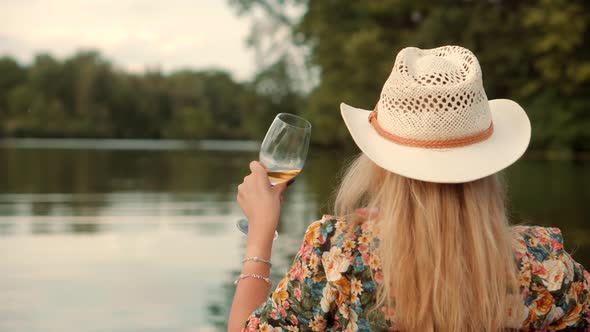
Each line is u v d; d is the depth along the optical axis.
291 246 6.59
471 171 1.32
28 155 31.36
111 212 9.88
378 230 1.37
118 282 5.35
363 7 32.47
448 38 28.94
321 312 1.38
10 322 4.27
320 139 35.69
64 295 4.95
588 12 27.34
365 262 1.36
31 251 6.65
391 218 1.34
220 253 6.53
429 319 1.33
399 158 1.35
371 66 30.23
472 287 1.33
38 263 6.07
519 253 1.39
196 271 5.73
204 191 13.37
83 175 18.12
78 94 72.62
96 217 9.29
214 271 5.73
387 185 1.38
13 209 10.24
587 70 27.06
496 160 1.34
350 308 1.38
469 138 1.36
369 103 30.62
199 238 7.43
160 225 8.48
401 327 1.35
